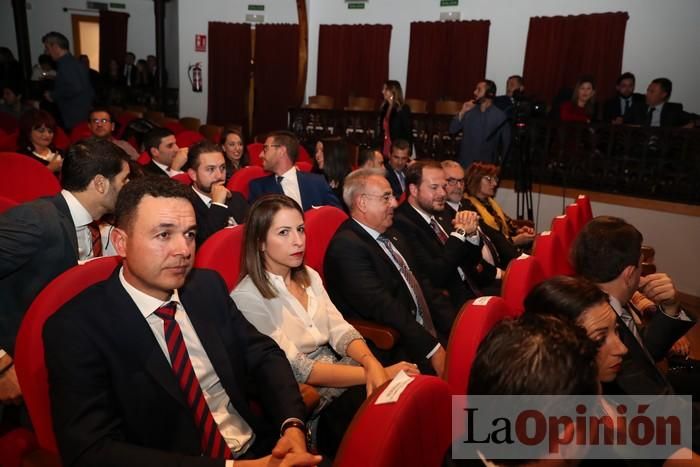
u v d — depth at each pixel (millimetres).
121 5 14414
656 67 7852
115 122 7938
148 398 1337
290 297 1969
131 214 1326
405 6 10016
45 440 1327
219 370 1499
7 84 9664
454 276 2990
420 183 3068
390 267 2516
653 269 3311
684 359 2242
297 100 10969
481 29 9273
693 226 5207
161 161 4379
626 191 5840
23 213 1761
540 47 8734
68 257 1819
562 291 1370
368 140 8219
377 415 917
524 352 865
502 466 883
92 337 1287
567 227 3225
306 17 10625
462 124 6527
